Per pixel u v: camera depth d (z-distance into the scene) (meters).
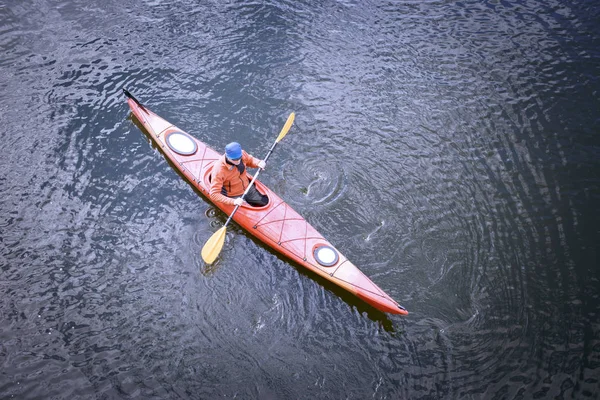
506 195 7.62
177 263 6.74
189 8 10.73
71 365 5.66
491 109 8.98
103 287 6.42
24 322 6.02
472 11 11.05
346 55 9.94
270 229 6.91
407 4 11.21
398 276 6.63
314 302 6.38
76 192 7.50
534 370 5.69
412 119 8.80
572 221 7.26
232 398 5.46
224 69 9.52
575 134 8.53
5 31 9.86
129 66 9.46
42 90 8.91
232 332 6.04
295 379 5.63
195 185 7.56
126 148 8.16
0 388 5.44
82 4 10.60
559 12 11.01
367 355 5.86
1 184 7.50
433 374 5.68
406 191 7.68
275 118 8.73
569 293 6.44
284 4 11.02
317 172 7.91
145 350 5.83
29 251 6.74
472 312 6.25
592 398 5.46
